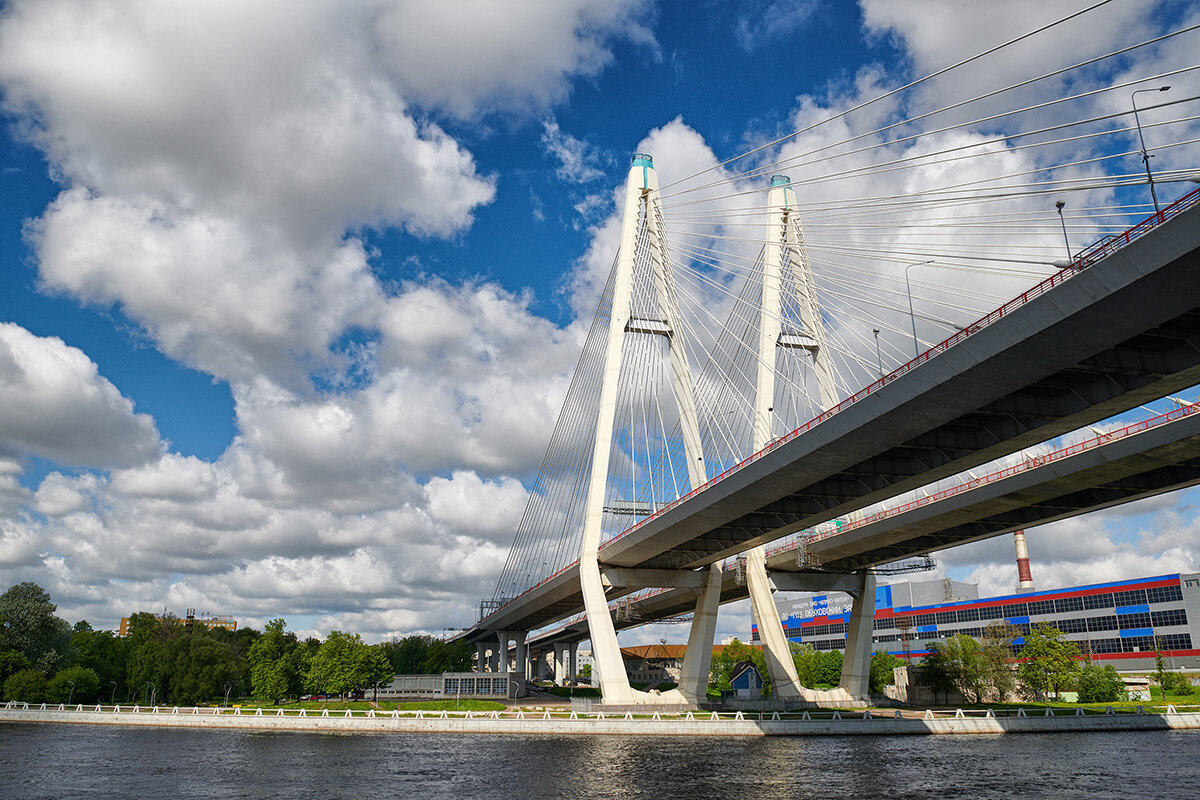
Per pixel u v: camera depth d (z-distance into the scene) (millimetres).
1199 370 39812
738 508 67062
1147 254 32438
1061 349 38938
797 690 95125
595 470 88625
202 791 42438
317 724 79125
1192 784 43312
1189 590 119562
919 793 41062
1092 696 99062
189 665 102500
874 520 83312
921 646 157375
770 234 93000
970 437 52281
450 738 70062
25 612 108125
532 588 121938
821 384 89312
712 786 43406
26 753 58688
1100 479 62938
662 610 142500
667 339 88938
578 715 76750
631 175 92000
